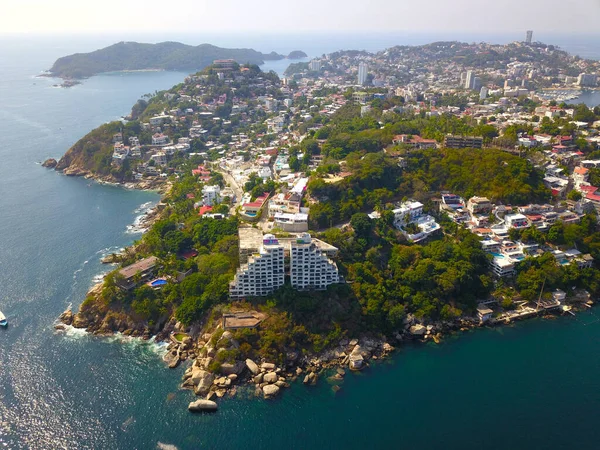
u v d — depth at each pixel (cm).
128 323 18525
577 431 14162
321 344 17138
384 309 18500
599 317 19500
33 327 18462
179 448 13575
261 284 18250
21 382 15762
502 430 14225
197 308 17950
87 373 16238
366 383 16062
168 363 16688
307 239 18538
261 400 15262
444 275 19625
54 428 14112
